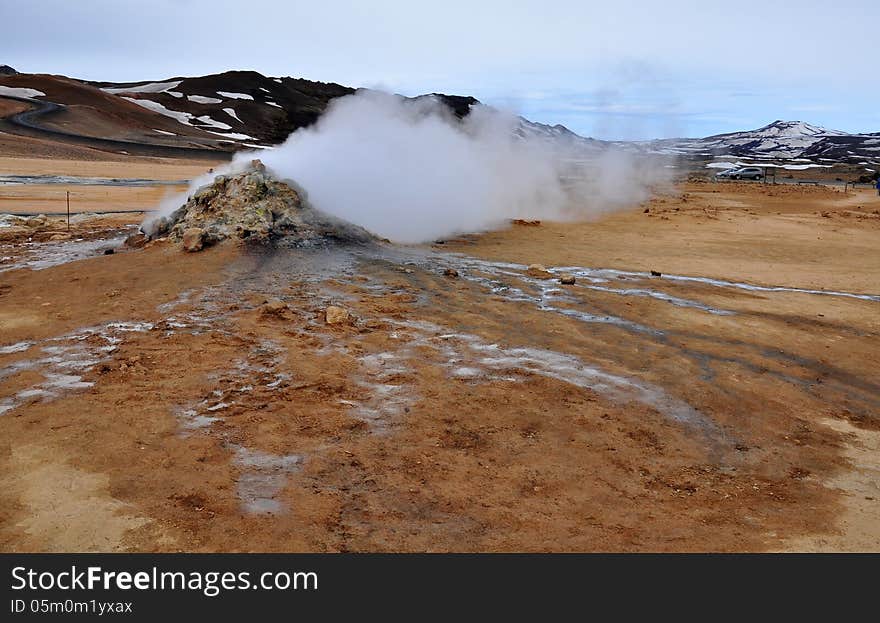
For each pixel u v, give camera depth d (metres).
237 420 7.39
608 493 6.27
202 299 12.13
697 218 28.44
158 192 34.25
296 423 7.38
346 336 10.43
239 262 14.64
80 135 67.06
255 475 6.25
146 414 7.44
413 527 5.52
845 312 13.16
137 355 9.29
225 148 74.88
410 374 8.96
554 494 6.19
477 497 6.05
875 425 8.16
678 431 7.71
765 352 10.64
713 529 5.70
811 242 22.19
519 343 10.51
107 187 35.78
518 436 7.34
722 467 6.95
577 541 5.42
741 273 16.84
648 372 9.50
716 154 138.88
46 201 28.45
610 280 15.52
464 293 13.55
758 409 8.45
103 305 11.65
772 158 134.38
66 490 5.85
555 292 14.04
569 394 8.53
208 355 9.38
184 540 5.22
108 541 5.17
